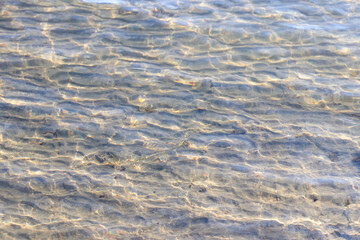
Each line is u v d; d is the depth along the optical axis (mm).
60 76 4566
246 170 3467
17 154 3564
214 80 4594
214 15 5828
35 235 2871
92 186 3299
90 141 3748
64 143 3707
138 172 3453
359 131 3891
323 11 5941
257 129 3928
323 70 4766
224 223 2996
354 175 3414
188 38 5320
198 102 4273
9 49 4938
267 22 5668
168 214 3068
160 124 3982
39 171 3408
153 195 3238
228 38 5336
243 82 4562
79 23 5523
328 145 3730
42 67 4684
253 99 4324
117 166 3508
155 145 3732
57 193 3223
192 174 3438
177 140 3797
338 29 5527
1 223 2945
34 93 4281
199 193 3262
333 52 5066
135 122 3994
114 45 5137
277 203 3168
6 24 5398
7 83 4383
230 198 3215
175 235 2904
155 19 5688
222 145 3736
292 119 4051
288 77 4637
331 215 3059
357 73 4711
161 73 4691
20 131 3793
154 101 4270
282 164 3533
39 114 4004
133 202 3168
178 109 4180
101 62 4828
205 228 2959
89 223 2986
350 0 6219
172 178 3402
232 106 4227
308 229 2943
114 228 2949
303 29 5508
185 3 6129
